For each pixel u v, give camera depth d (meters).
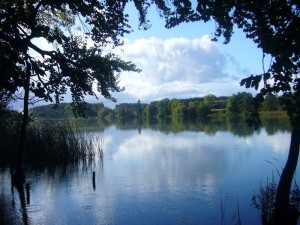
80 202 12.31
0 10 6.92
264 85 4.77
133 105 108.56
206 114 89.56
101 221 10.34
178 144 29.80
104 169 18.77
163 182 15.22
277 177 15.58
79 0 8.00
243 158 21.14
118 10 9.54
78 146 20.70
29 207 11.77
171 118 95.88
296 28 4.44
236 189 13.62
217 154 23.09
